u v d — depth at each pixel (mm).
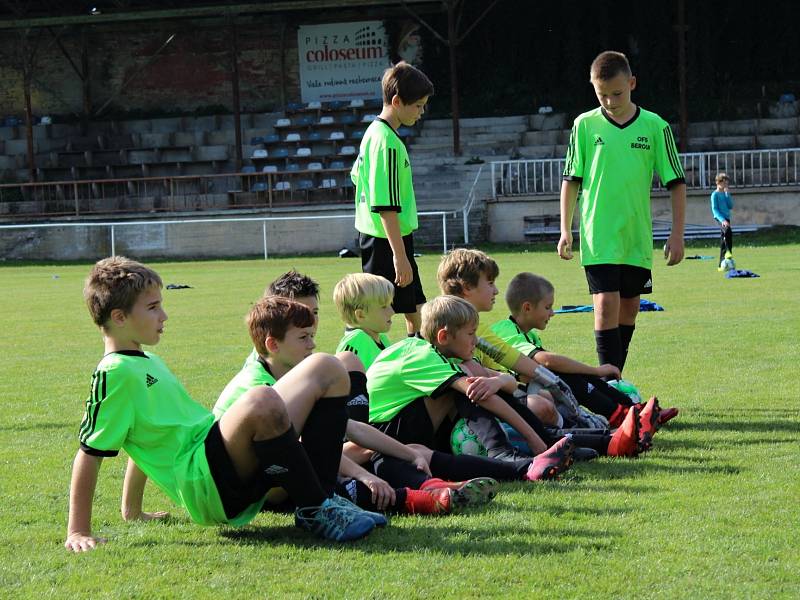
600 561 3951
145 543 4371
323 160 41375
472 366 5742
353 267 27547
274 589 3721
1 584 3857
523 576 3791
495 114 43594
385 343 6340
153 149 43250
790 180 38000
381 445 5113
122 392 4301
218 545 4324
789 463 5516
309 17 45562
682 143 39156
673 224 7789
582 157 7730
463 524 4535
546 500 4891
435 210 37188
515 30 44188
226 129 44312
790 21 44375
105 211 39750
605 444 5840
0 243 37781
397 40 45125
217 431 4258
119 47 46406
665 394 7773
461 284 6355
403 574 3848
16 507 5043
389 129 6945
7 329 14492
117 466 5953
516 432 5891
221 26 46000
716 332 11469
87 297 4371
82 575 3936
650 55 43406
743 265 22891
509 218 36531
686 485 5098
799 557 3947
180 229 37344
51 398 8594
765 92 43969
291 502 4836
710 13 43312
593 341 11008
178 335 13016
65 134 45156
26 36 41688
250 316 4930
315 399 4551
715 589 3615
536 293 6836
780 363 9172
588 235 7680
